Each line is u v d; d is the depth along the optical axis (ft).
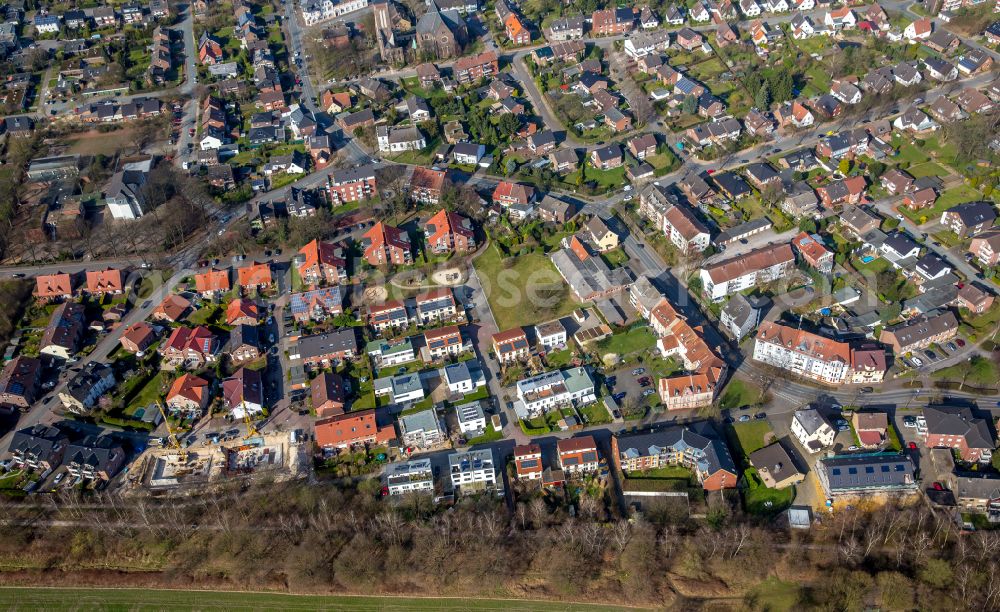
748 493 599.57
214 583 570.05
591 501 590.96
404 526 586.86
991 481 568.41
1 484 651.25
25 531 608.19
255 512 606.14
